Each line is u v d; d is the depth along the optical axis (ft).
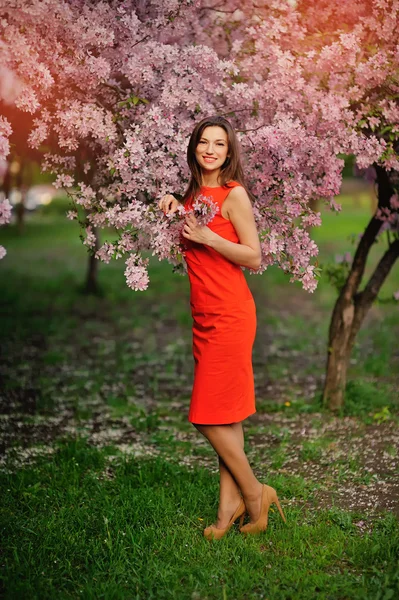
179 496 12.74
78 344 29.32
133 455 15.25
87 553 10.56
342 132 13.03
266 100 13.15
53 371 24.53
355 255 18.21
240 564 10.26
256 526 11.20
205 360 10.59
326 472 14.24
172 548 10.77
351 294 18.44
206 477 13.79
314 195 13.73
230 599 9.50
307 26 14.32
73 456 15.21
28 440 16.76
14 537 11.16
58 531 11.33
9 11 11.14
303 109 13.15
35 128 13.34
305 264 12.87
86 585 9.71
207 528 11.18
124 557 10.52
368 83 13.34
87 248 13.15
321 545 10.94
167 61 12.60
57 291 44.39
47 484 13.65
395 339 28.91
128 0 13.01
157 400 20.77
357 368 23.79
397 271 50.62
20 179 81.20
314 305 39.32
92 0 12.79
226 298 10.48
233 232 10.60
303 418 18.37
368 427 17.28
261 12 14.07
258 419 18.52
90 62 11.92
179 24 13.30
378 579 9.74
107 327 33.24
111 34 11.93
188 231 10.27
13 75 11.25
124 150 12.01
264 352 27.58
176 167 12.38
